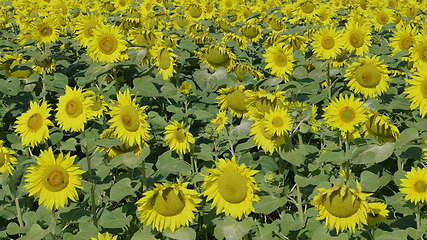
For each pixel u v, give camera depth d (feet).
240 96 11.98
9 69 16.43
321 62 15.23
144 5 24.23
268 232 10.14
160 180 11.30
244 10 23.15
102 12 23.89
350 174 11.03
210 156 11.60
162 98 14.89
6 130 14.78
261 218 11.85
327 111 10.47
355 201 9.20
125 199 12.19
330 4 26.66
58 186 10.00
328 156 10.49
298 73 14.87
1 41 17.85
